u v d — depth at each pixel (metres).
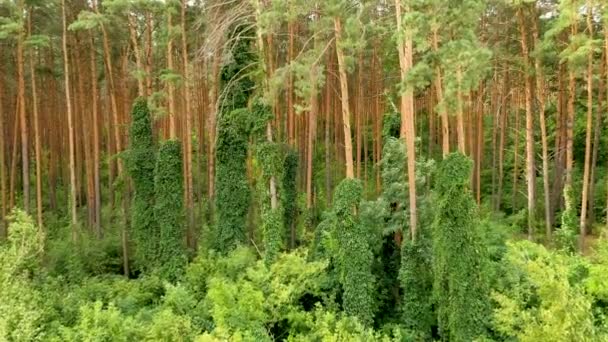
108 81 26.92
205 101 30.66
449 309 13.58
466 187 13.36
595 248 19.80
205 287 17.92
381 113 29.28
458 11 13.27
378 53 28.34
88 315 13.49
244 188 20.23
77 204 30.17
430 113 28.22
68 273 19.61
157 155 20.61
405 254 15.21
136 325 13.38
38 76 28.97
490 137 34.47
